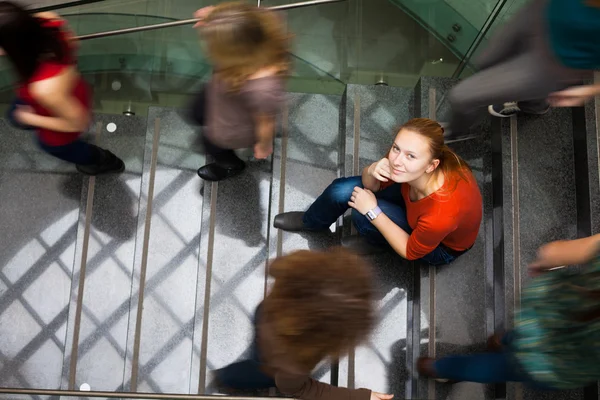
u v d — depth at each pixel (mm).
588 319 2377
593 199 3455
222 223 4320
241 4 2568
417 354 3641
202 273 4242
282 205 4180
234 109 2824
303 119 4324
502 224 3621
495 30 3176
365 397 2736
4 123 4582
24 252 4496
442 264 3627
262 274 4238
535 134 3699
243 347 4121
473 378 2980
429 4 3670
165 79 4281
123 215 4477
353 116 4230
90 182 4496
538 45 2471
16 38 2760
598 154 3453
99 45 4023
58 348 4395
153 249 4355
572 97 2758
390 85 4250
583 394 3291
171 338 4238
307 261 1854
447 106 3635
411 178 2971
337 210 3654
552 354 2434
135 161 4555
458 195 3018
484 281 3717
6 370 4359
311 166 4266
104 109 4535
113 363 4301
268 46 2568
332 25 3822
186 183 4441
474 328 3652
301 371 1872
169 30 3961
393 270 3896
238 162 4129
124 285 4395
